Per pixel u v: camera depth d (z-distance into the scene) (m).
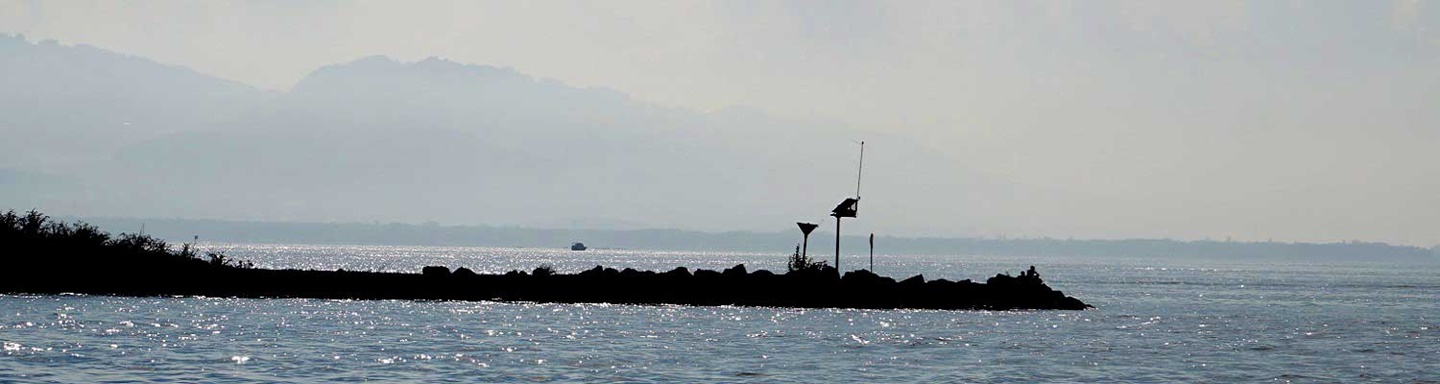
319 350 53.59
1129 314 92.38
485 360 51.56
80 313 67.44
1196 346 64.38
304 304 79.44
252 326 63.16
